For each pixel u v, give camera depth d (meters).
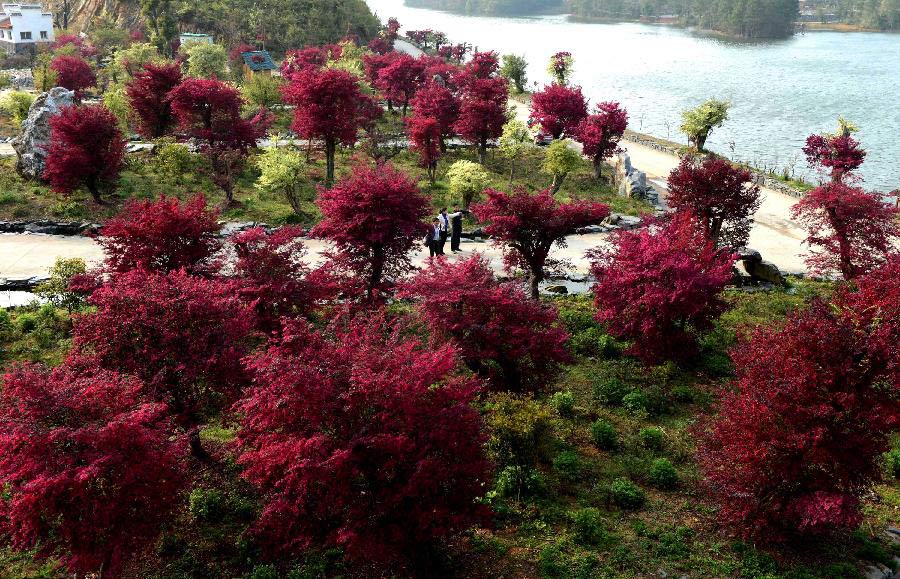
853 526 11.47
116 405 10.45
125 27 87.38
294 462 9.86
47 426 9.77
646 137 54.53
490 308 15.86
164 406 10.58
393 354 11.18
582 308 22.11
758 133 65.75
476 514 10.57
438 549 11.75
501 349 15.68
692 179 23.58
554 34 160.38
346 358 11.09
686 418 16.83
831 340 12.09
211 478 13.30
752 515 12.39
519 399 14.82
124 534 9.85
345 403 10.41
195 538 11.85
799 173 51.00
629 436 15.85
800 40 148.38
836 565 12.13
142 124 39.03
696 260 18.22
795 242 31.77
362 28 94.50
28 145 31.34
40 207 28.80
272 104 50.66
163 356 12.27
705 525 13.08
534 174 40.09
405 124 49.09
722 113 49.41
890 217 23.78
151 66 38.16
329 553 11.55
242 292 15.84
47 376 10.91
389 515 10.32
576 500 13.61
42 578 11.05
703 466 13.02
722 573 11.88
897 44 139.25
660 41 146.75
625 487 13.68
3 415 9.98
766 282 25.75
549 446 14.98
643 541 12.53
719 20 165.12
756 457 11.70
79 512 9.66
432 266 16.89
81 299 20.36
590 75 100.00
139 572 11.18
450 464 10.55
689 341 18.55
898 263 17.75
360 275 19.84
